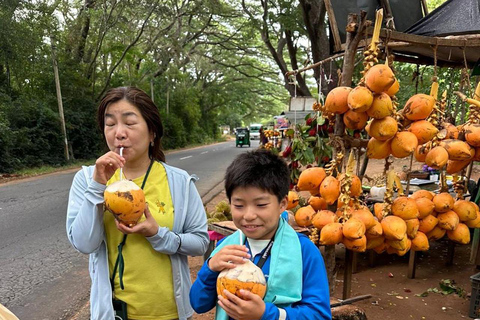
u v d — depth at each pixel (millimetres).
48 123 17781
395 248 3049
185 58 34375
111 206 1683
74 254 5578
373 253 4992
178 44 26484
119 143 1889
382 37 3104
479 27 3639
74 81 20047
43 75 18688
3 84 17234
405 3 5070
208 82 48625
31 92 18422
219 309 1674
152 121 1968
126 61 24844
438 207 3346
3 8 14914
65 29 20031
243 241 1722
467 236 3473
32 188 11422
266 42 19688
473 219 3527
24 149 16594
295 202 3211
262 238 1663
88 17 20172
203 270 1652
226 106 56625
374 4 4664
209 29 32625
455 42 3602
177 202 1986
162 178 2021
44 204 8891
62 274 4855
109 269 1912
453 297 3949
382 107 2623
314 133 3664
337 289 4176
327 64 14719
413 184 5715
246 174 1523
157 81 33688
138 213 1713
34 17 16188
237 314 1424
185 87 40375
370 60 2775
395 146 2828
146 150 2000
